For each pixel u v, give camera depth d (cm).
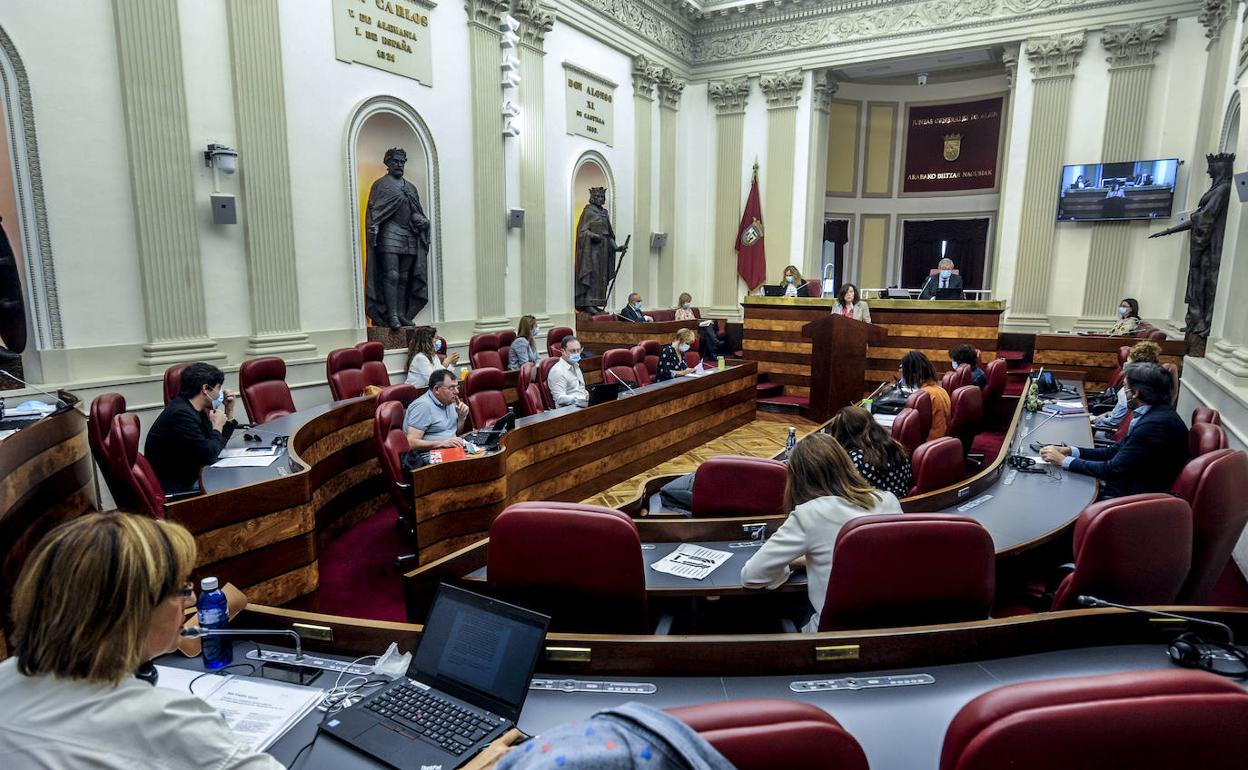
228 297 561
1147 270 895
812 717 80
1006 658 148
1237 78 622
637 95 1049
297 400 608
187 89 522
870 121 1307
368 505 468
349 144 646
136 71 484
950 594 161
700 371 687
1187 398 595
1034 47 917
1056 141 920
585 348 927
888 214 1332
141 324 506
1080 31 895
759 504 262
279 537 281
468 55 762
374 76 664
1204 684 81
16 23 430
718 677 144
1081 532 173
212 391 336
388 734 129
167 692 100
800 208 1097
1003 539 240
